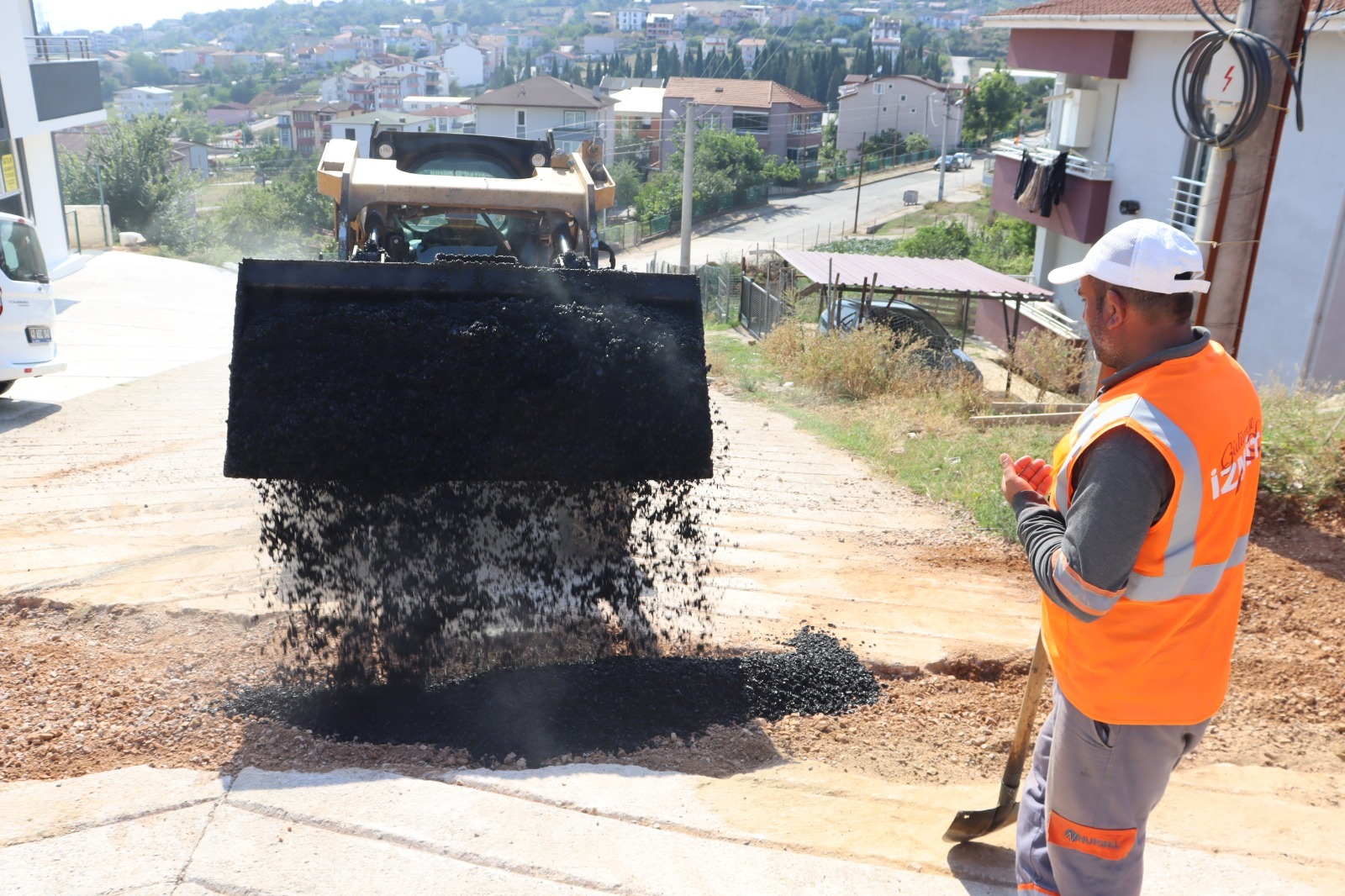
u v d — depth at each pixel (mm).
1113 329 2129
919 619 4664
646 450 3688
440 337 3621
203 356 14414
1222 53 5777
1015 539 6051
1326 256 13133
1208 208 6160
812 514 6547
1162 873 2756
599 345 3695
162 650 3971
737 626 4480
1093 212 18172
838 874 2711
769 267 24875
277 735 3334
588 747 3367
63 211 22953
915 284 15883
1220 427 2014
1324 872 2785
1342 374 13367
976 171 87562
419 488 3578
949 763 3451
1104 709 2129
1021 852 2418
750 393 12562
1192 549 2031
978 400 10984
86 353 13922
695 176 68375
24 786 2977
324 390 3529
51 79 21234
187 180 39656
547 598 3971
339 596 3832
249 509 6004
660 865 2715
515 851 2748
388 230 6680
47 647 3984
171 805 2891
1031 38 20016
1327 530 5422
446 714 3479
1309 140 13234
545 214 6680
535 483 3707
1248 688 3992
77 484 6617
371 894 2559
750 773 3258
